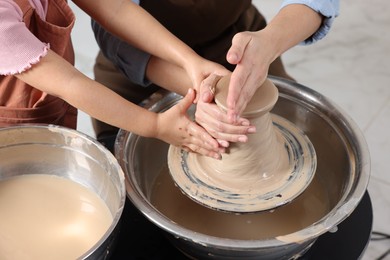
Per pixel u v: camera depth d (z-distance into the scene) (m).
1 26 0.88
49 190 0.98
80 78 0.93
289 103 1.14
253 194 0.93
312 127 1.13
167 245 0.97
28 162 1.01
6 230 0.90
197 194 0.94
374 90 2.32
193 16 1.31
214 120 0.89
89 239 0.89
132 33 1.10
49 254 0.86
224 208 0.92
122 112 0.95
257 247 0.79
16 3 0.95
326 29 1.15
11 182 0.99
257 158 0.93
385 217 1.88
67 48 1.11
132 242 0.98
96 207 0.95
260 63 0.95
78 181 1.00
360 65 2.44
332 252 0.96
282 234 0.99
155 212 0.86
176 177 0.98
